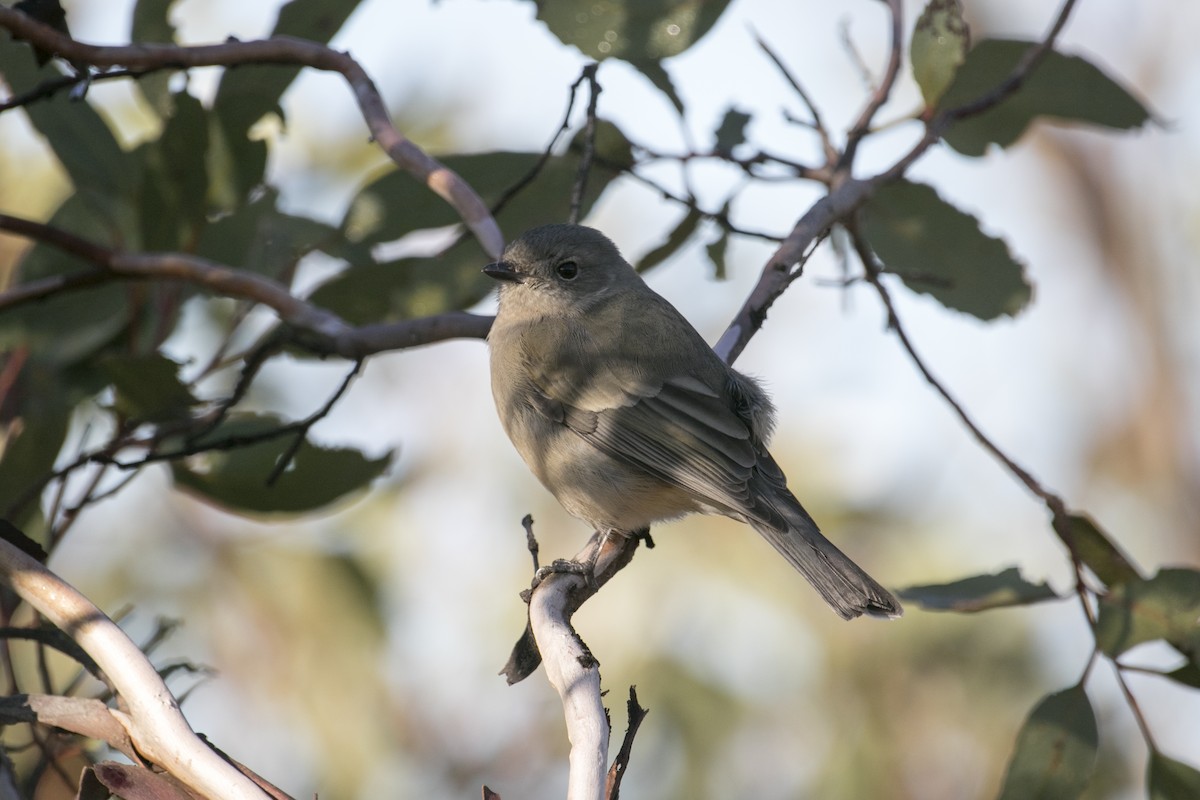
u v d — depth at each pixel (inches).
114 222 411.8
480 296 432.8
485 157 436.8
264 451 394.9
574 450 399.9
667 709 542.0
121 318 409.1
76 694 362.3
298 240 430.0
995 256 467.2
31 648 456.8
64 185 526.6
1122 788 572.7
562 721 563.5
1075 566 350.3
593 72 378.0
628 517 400.5
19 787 283.6
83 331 403.5
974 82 464.8
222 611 530.0
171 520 536.7
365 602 533.6
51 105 409.1
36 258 414.9
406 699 555.5
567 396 401.7
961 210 461.4
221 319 506.6
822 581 360.2
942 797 551.8
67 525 358.6
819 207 377.7
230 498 397.7
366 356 370.0
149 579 527.2
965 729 557.6
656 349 403.5
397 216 427.5
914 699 562.9
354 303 416.8
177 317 410.3
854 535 575.8
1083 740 342.3
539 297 421.1
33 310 400.8
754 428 399.5
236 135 401.1
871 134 422.0
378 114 383.9
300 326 370.9
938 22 386.9
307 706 530.0
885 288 381.7
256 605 531.2
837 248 455.5
